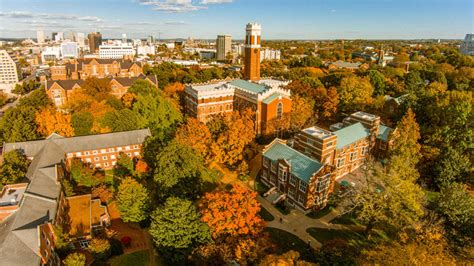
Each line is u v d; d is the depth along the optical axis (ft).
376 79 477.77
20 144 270.67
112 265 181.57
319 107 413.59
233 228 170.91
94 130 309.83
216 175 269.23
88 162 280.92
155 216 182.60
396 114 345.51
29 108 331.16
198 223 174.40
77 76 638.94
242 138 272.31
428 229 174.09
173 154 226.17
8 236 156.87
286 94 353.51
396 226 185.26
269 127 347.56
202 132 282.97
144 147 281.33
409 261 129.49
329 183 234.99
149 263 183.83
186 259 171.42
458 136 268.41
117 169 280.10
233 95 399.24
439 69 608.60
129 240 197.88
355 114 314.14
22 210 176.55
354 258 152.97
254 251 158.10
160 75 558.15
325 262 154.51
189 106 415.64
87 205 219.61
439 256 135.23
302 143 266.16
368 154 300.40
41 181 210.18
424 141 282.97
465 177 252.21
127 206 208.44
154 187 246.68
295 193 235.20
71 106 352.49
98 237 195.72
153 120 333.21
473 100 303.27
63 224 199.82
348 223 218.18
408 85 481.05
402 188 189.26
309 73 641.40
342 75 508.12
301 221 220.02
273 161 251.60
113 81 461.37
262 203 240.73
